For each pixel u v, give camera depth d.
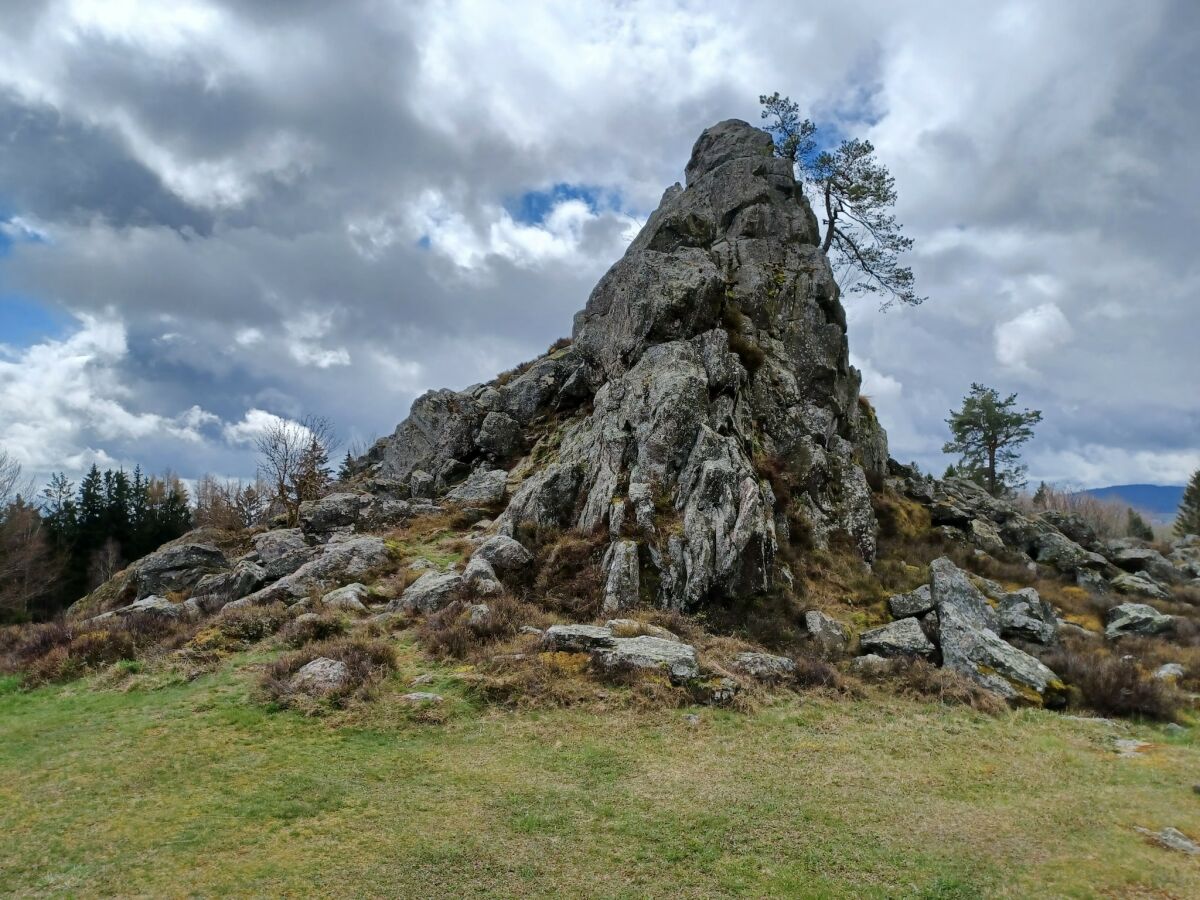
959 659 20.69
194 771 12.38
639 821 10.97
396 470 50.31
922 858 10.15
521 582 24.47
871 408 45.41
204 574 32.91
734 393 30.98
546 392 44.72
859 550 30.48
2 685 18.17
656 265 35.59
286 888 8.80
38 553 63.47
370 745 13.70
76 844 9.83
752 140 52.59
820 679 18.80
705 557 22.98
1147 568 43.53
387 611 22.92
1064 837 11.02
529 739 14.33
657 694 16.52
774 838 10.59
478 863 9.55
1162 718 18.48
